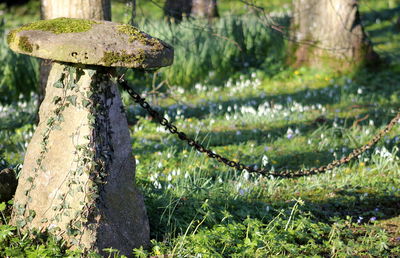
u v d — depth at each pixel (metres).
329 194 8.47
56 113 5.63
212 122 11.62
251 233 6.43
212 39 15.93
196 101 14.16
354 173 9.38
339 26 16.19
